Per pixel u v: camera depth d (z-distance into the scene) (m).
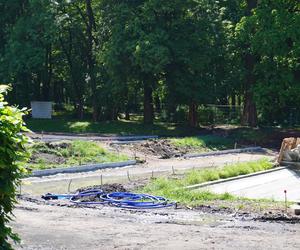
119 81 45.16
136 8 45.34
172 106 51.69
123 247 10.34
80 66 54.75
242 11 49.69
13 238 6.85
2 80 48.53
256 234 11.80
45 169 24.84
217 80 47.75
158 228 12.34
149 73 44.97
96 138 36.69
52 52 56.12
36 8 48.34
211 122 54.50
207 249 10.19
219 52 45.75
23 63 47.78
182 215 14.49
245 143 41.69
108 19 45.97
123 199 17.64
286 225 13.12
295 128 47.78
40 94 55.50
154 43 42.75
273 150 39.19
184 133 45.03
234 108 55.69
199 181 21.62
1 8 51.97
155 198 17.61
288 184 22.31
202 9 45.47
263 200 17.59
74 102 59.09
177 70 45.41
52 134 40.25
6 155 6.55
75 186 21.48
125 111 58.84
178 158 32.91
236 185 21.70
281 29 41.59
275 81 42.84
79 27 51.34
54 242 10.76
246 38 43.75
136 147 33.16
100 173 25.69
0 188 6.50
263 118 53.03
